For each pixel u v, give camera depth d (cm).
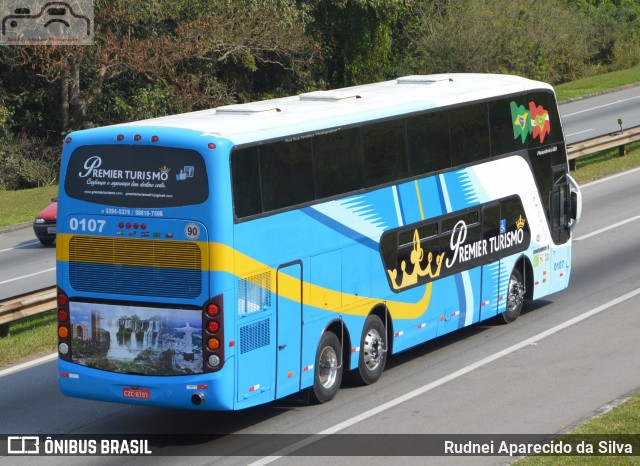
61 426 1543
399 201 1750
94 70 5025
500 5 6328
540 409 1501
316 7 5825
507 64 6438
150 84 5112
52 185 4856
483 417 1480
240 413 1586
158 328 1420
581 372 1688
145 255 1422
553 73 6788
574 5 7494
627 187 3450
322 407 1589
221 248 1383
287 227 1498
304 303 1538
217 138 1393
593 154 4153
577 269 2467
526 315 2123
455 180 1895
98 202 1446
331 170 1597
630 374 1658
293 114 1608
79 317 1471
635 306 2111
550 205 2183
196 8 5025
